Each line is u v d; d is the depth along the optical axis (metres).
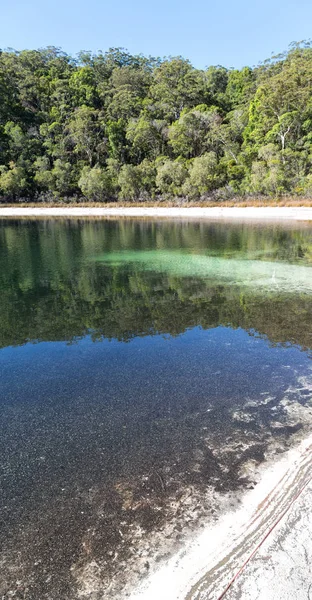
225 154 41.91
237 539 2.41
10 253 16.16
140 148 48.25
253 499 2.77
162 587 2.12
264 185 34.72
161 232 22.72
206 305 8.08
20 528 2.64
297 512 2.58
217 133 42.03
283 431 3.67
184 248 16.22
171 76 60.34
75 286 10.22
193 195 39.84
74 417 4.05
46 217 39.38
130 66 71.19
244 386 4.61
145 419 3.97
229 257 13.77
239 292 9.02
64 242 19.34
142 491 2.94
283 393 4.42
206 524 2.57
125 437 3.67
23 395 4.55
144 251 15.79
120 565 2.30
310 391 4.45
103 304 8.48
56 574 2.28
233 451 3.39
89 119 49.97
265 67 54.62
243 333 6.41
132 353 5.74
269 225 24.64
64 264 13.43
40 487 3.03
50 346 6.13
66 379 4.95
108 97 57.19
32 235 22.78
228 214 33.75
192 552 2.35
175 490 2.93
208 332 6.52
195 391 4.52
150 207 40.84
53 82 59.59
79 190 49.31
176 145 44.03
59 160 48.78
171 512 2.71
